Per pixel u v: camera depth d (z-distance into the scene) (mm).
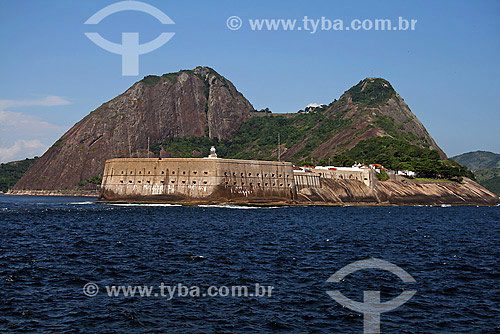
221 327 44219
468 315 48344
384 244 90312
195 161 176500
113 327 43844
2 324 43719
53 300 50406
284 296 53156
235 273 62812
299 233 103562
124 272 62344
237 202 178750
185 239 90188
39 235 93188
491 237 105250
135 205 171625
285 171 195000
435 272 66000
